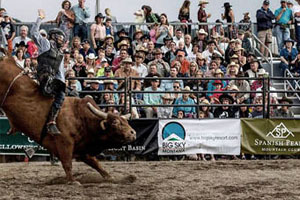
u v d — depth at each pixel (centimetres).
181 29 2370
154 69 1833
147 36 2275
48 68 1141
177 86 1800
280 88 2286
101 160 1719
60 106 1127
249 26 2408
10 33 2172
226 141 1700
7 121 1645
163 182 1183
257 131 1712
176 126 1686
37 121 1133
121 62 1967
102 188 1093
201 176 1282
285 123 1722
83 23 2264
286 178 1247
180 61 2000
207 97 1892
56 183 1168
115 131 1143
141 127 1673
